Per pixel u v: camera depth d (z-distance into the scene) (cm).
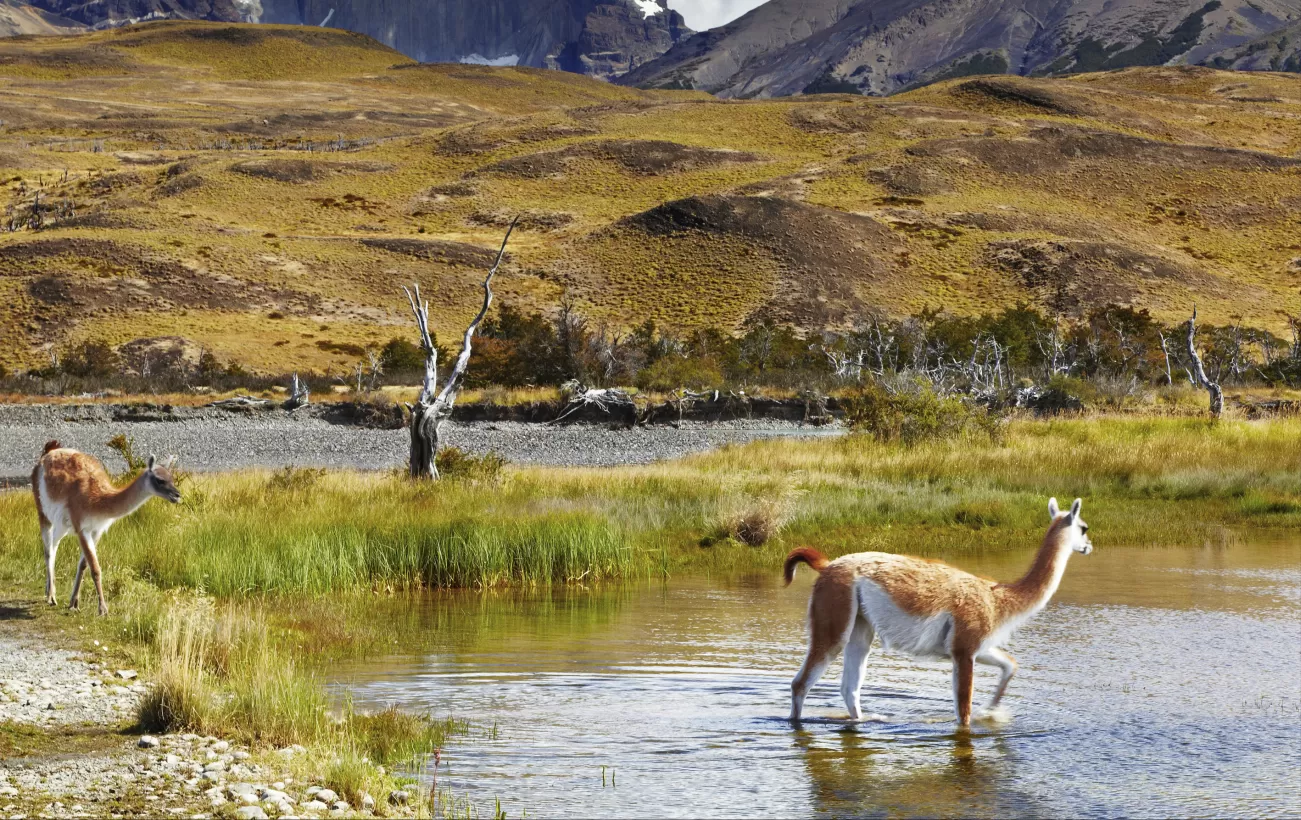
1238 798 700
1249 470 2561
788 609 1327
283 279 9062
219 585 1375
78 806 632
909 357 6588
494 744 802
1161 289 9250
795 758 773
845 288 9075
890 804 688
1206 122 16350
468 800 689
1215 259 10456
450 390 2325
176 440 3853
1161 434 3123
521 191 12738
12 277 8494
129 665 980
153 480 1155
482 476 2316
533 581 1525
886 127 14800
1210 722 857
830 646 839
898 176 11981
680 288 9244
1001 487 2419
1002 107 16362
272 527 1609
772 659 1063
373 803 666
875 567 832
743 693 941
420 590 1476
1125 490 2381
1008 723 855
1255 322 8569
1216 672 1010
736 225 10019
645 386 5006
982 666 1044
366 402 4503
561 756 776
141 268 8844
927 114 15462
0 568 1409
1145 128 15425
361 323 8438
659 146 13800
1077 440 3091
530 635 1173
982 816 669
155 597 1222
